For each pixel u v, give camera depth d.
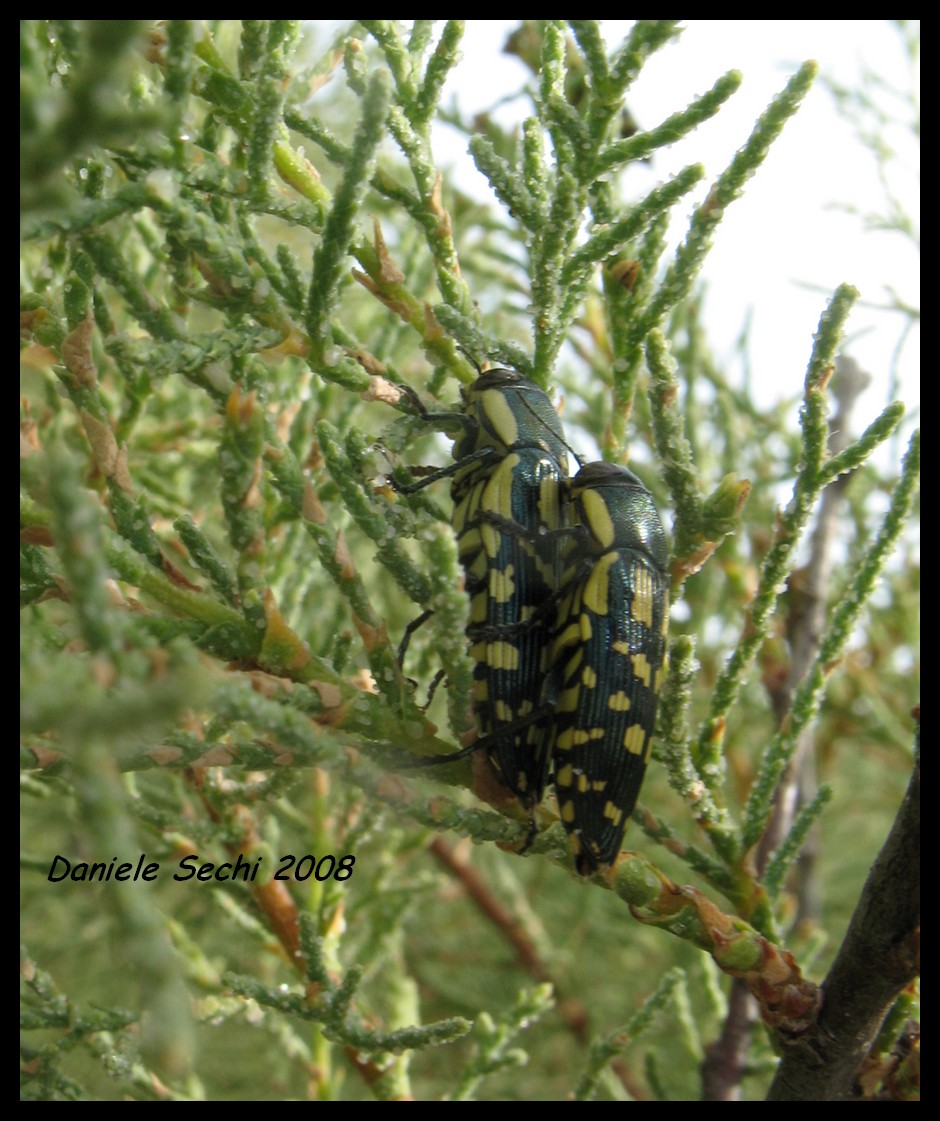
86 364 0.07
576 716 0.08
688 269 0.08
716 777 0.08
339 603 0.10
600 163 0.08
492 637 0.08
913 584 0.14
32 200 0.06
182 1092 0.10
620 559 0.08
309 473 0.10
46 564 0.07
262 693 0.07
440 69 0.08
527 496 0.08
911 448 0.08
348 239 0.07
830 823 0.17
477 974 0.15
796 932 0.12
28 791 0.10
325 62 0.08
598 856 0.08
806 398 0.08
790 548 0.08
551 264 0.08
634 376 0.09
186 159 0.07
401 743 0.08
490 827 0.08
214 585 0.08
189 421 0.11
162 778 0.11
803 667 0.11
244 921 0.10
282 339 0.08
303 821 0.11
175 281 0.08
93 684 0.06
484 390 0.09
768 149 0.08
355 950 0.11
